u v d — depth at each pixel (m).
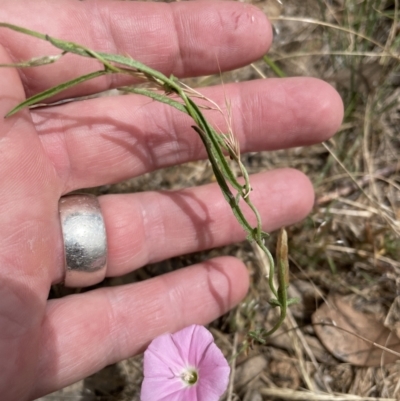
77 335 0.09
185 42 0.10
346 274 0.12
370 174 0.12
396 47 0.13
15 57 0.09
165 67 0.10
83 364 0.09
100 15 0.09
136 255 0.10
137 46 0.10
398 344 0.11
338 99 0.10
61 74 0.09
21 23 0.09
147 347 0.10
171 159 0.10
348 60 0.13
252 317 0.12
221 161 0.07
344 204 0.13
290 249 0.12
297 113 0.10
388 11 0.13
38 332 0.08
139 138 0.10
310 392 0.11
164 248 0.11
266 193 0.10
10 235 0.08
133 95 0.10
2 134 0.08
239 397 0.11
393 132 0.13
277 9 0.14
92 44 0.09
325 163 0.13
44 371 0.09
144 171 0.10
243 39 0.10
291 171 0.11
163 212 0.10
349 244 0.12
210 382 0.08
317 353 0.11
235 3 0.10
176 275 0.10
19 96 0.08
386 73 0.13
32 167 0.08
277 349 0.11
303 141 0.10
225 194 0.08
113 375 0.12
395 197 0.13
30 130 0.08
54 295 0.12
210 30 0.10
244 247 0.12
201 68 0.10
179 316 0.10
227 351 0.12
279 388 0.11
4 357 0.08
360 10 0.13
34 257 0.08
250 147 0.10
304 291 0.12
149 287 0.10
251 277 0.12
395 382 0.11
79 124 0.10
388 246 0.12
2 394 0.08
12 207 0.08
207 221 0.10
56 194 0.09
